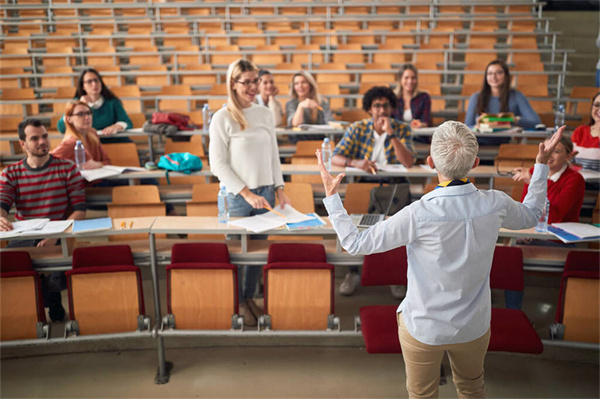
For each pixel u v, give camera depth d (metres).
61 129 4.48
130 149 4.29
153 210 3.41
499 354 2.92
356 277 3.47
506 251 2.57
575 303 2.48
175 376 2.74
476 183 4.39
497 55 8.38
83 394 2.60
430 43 8.77
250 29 9.37
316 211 4.16
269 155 2.90
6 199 3.01
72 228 2.67
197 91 7.70
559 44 8.92
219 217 2.84
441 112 6.25
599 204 3.29
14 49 9.17
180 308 2.64
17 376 2.75
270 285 2.61
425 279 1.69
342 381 2.70
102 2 10.12
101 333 2.65
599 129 3.76
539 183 1.86
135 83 8.24
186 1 9.91
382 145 3.60
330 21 9.39
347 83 7.27
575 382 2.70
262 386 2.65
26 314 2.58
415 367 1.79
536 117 4.65
